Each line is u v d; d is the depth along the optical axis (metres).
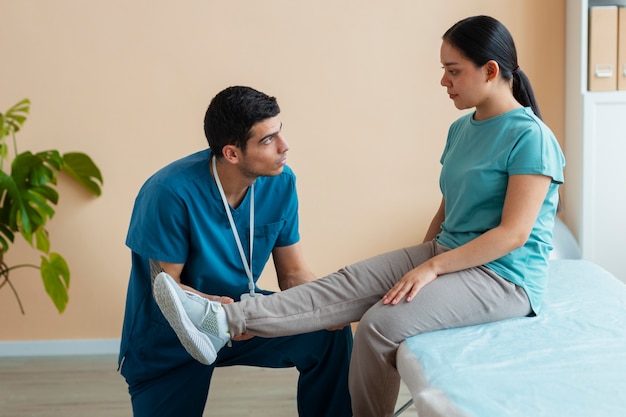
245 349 2.37
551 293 2.27
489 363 1.77
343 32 3.36
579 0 3.21
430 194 3.47
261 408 2.92
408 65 3.39
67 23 3.30
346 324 2.26
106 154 3.37
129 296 2.35
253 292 2.31
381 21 3.36
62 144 3.36
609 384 1.63
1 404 2.97
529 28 3.38
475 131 2.09
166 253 2.21
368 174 3.46
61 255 3.42
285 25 3.35
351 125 3.42
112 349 3.49
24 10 3.28
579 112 3.25
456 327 2.02
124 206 3.40
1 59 3.30
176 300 1.97
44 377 3.23
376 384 2.06
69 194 3.39
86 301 3.46
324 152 3.43
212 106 2.10
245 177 2.16
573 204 3.36
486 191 2.02
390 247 3.50
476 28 2.01
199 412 2.40
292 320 2.06
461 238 2.09
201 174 2.21
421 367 1.80
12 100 3.32
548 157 1.96
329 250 3.50
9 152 3.35
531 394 1.60
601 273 2.47
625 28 3.18
